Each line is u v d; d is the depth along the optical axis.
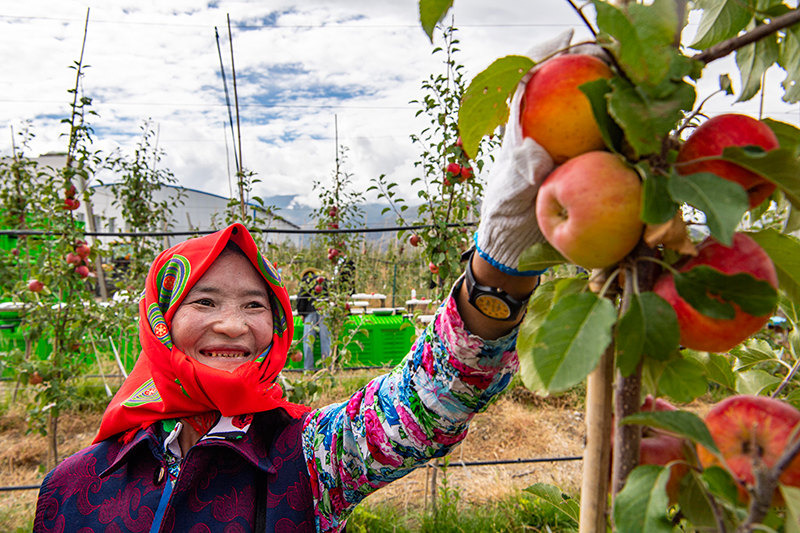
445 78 4.33
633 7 0.53
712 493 0.53
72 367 4.73
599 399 0.60
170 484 1.19
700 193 0.50
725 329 0.53
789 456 0.45
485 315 0.93
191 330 1.28
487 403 1.08
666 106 0.51
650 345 0.51
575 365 0.49
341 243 7.39
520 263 0.70
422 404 1.09
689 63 0.53
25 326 4.99
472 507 3.99
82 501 1.20
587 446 0.61
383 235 14.61
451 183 4.38
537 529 3.53
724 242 0.47
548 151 0.61
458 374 1.02
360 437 1.19
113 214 14.50
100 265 8.09
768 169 0.52
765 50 0.76
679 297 0.55
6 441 5.13
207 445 1.18
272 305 1.45
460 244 4.55
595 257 0.55
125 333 5.47
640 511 0.50
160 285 1.37
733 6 0.71
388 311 7.58
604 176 0.53
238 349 1.32
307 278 6.77
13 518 3.77
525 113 0.62
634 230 0.53
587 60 0.59
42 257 4.80
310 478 1.24
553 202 0.58
